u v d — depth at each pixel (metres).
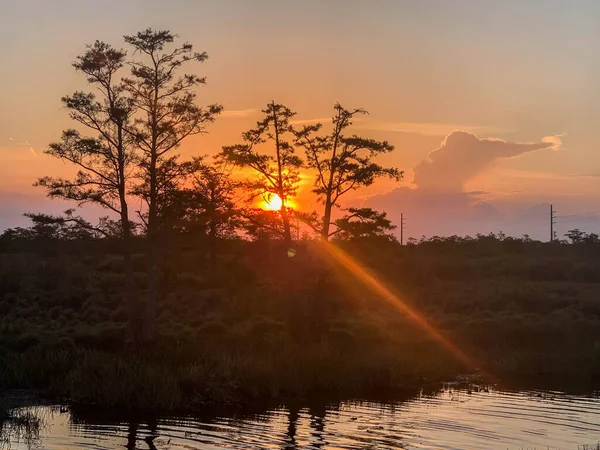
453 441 19.52
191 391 24.28
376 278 59.34
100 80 35.69
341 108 44.59
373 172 43.94
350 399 25.66
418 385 29.25
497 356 35.50
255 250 51.44
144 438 19.12
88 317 45.22
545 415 23.11
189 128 36.59
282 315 47.19
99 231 35.53
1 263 59.62
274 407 23.80
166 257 51.19
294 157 43.19
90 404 23.14
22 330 35.16
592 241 110.12
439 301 60.50
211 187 38.00
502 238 107.44
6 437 19.00
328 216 44.44
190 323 43.94
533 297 60.31
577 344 38.62
